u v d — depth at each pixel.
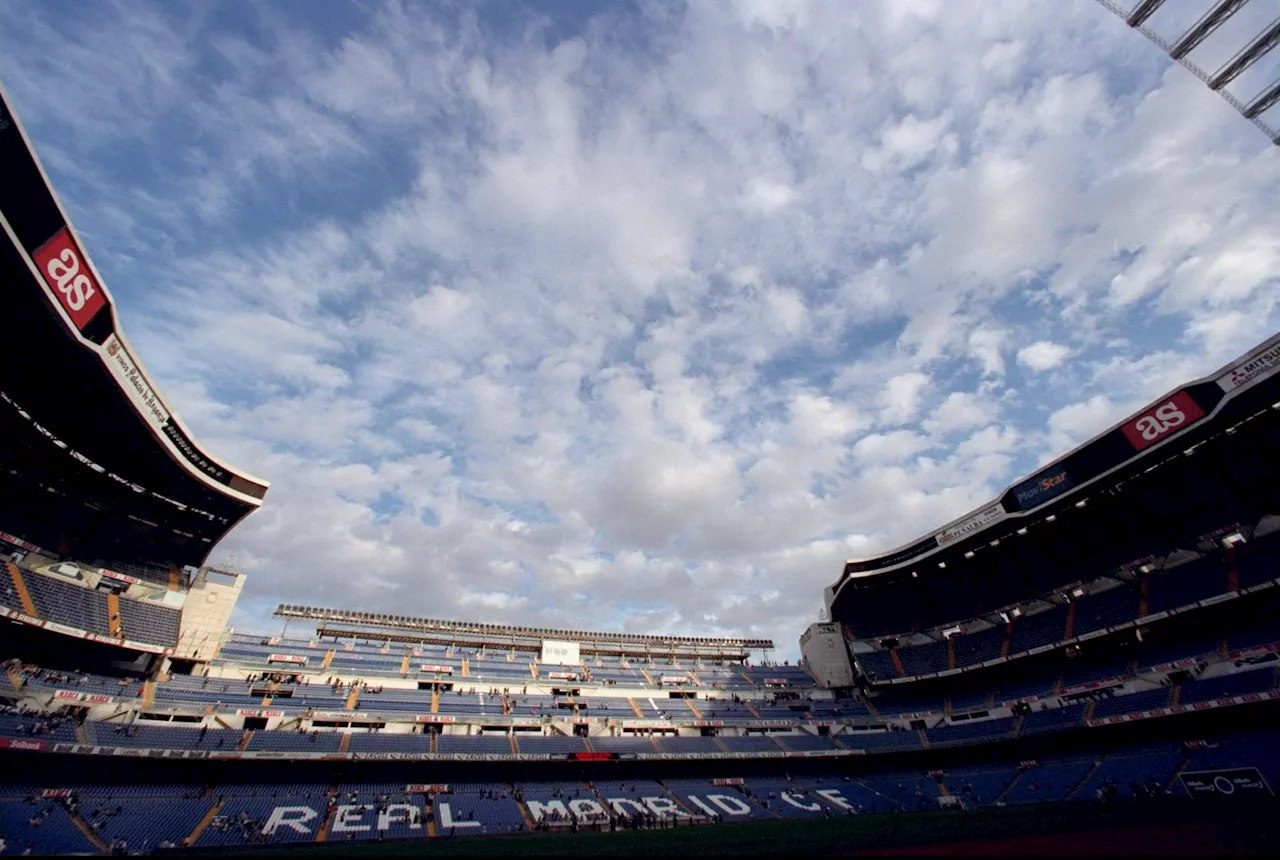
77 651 49.19
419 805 48.50
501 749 58.50
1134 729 54.12
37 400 41.25
